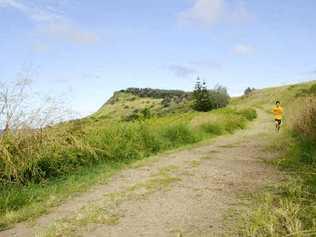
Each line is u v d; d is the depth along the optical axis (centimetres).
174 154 1216
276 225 497
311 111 1127
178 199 664
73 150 999
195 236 492
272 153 1162
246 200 640
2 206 687
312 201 592
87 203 675
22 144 888
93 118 1220
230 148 1342
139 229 526
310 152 970
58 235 518
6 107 876
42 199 735
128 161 1098
